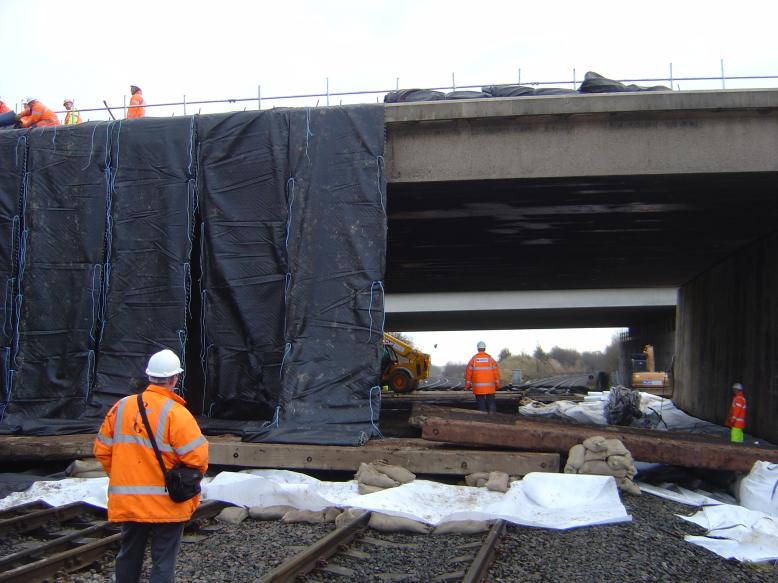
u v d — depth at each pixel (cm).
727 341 2145
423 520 844
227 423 1259
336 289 1254
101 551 715
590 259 2297
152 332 1297
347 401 1220
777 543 807
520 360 8981
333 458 1081
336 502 900
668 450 1086
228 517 883
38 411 1317
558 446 1074
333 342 1240
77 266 1335
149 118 1337
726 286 2186
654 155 1307
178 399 520
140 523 501
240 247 1292
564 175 1315
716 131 1302
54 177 1355
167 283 1300
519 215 1661
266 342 1269
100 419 1275
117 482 493
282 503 911
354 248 1259
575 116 1307
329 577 662
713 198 1500
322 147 1288
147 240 1316
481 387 1634
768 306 1788
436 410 1272
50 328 1332
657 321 4434
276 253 1280
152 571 500
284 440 1131
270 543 775
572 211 1617
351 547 762
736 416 1620
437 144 1336
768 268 1809
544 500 919
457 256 2244
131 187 1330
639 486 1096
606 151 1312
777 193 1459
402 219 1695
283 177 1289
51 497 930
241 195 1300
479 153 1329
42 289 1340
